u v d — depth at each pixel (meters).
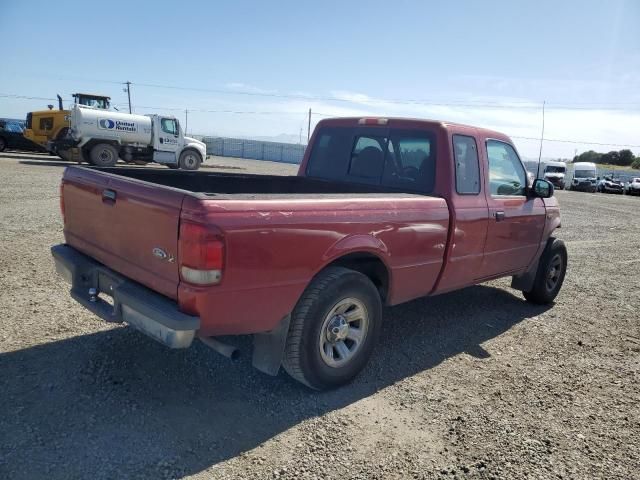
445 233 4.53
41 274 6.07
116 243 3.61
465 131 4.88
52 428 3.11
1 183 14.58
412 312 5.91
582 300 7.00
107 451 2.94
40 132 24.55
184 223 2.97
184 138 25.14
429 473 2.98
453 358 4.68
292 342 3.59
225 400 3.62
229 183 5.33
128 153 23.80
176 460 2.91
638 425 3.71
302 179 5.72
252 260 3.14
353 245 3.71
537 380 4.34
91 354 4.11
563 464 3.17
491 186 5.23
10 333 4.39
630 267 9.53
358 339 3.97
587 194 38.22
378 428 3.41
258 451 3.06
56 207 11.02
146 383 3.75
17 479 2.65
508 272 5.73
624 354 5.09
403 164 4.94
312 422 3.42
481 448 3.27
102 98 24.72
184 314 3.04
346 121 5.54
